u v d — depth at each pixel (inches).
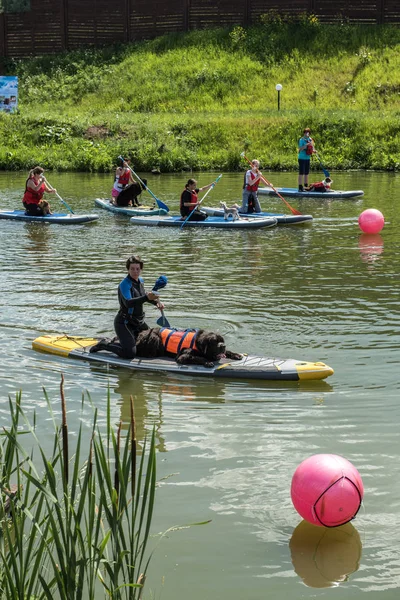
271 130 1855.3
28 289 664.4
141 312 490.6
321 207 1179.3
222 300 625.9
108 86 2245.3
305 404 422.9
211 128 1884.8
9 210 1121.4
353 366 478.3
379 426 393.7
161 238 926.4
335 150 1780.3
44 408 418.6
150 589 267.4
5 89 2047.2
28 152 1815.9
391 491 330.3
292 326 556.1
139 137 1878.7
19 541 217.5
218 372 462.6
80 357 492.7
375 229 945.5
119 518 216.7
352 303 617.0
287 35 2257.6
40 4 2450.8
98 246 871.7
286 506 321.1
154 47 2362.2
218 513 315.0
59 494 311.0
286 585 270.2
